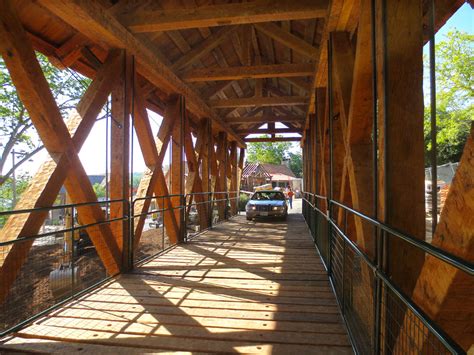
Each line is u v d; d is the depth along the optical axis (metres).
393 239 2.07
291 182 48.44
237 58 9.66
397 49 2.16
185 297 3.91
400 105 2.13
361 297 2.97
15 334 2.96
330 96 4.72
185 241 7.70
